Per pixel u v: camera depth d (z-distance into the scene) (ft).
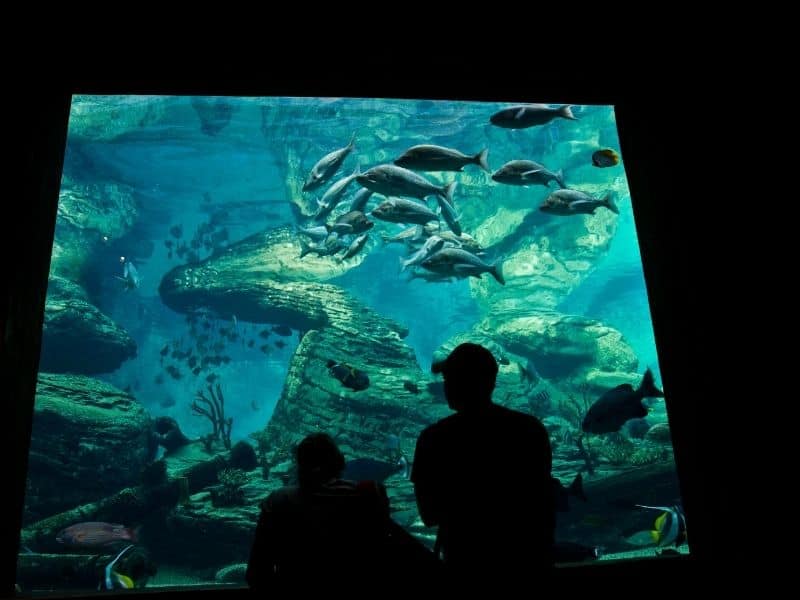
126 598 6.72
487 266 32.07
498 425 6.64
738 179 8.34
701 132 8.73
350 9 8.68
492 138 84.79
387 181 26.66
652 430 48.78
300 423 54.65
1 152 7.52
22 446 7.50
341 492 6.33
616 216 91.09
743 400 7.91
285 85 8.95
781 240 7.93
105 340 68.03
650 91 9.27
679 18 8.86
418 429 53.98
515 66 9.11
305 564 5.97
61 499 44.96
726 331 8.16
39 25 8.00
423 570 6.03
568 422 57.98
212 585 7.12
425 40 8.84
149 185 102.27
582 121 82.33
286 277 77.41
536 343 70.13
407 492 43.52
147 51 8.47
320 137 84.33
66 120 8.70
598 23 8.95
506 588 6.00
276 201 110.93
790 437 7.50
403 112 79.36
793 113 8.13
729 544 7.81
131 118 81.92
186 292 76.54
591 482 37.55
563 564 7.43
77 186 90.38
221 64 8.67
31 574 30.94
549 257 88.99
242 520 38.78
